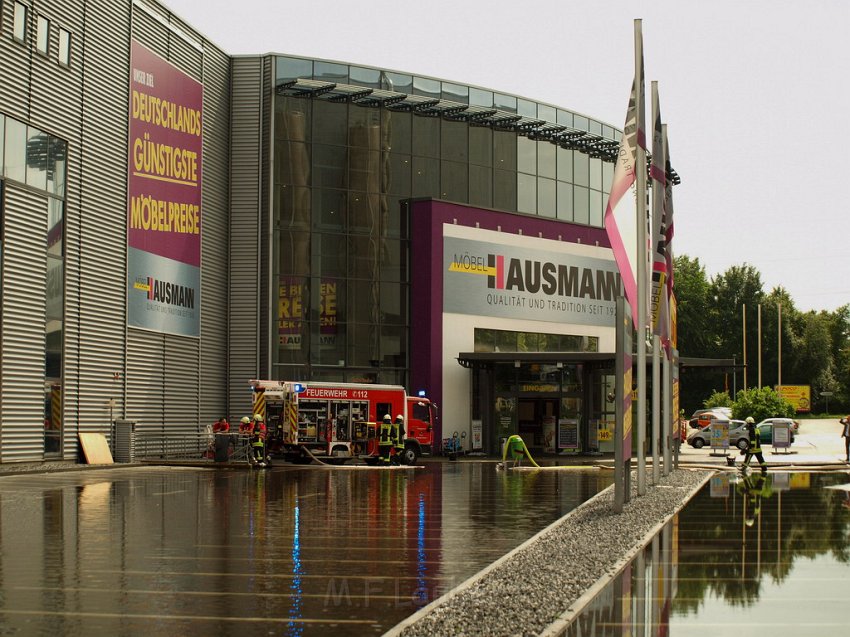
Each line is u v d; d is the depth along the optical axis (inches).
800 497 1093.8
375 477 1408.7
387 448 1704.0
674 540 693.9
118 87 1609.3
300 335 2003.0
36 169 1395.2
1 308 1310.3
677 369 1581.0
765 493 1154.7
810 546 660.7
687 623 409.7
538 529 750.5
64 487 1117.7
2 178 1314.0
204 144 1907.0
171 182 1764.3
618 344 875.4
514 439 1672.0
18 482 1184.2
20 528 727.1
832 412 5083.7
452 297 2160.4
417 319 2124.8
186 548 628.4
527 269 2316.7
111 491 1068.5
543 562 560.7
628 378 954.7
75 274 1485.0
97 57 1549.0
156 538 677.3
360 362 2060.8
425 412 1838.1
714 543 677.3
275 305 1990.7
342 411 1733.5
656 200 1210.6
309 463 1729.8
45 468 1339.8
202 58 1903.3
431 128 2183.8
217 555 599.2
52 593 470.0
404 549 634.2
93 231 1531.7
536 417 2276.1
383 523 788.0
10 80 1334.9
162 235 1731.1
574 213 2444.6
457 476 1461.6
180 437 1793.8
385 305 2102.6
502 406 2246.6
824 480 1418.6
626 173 1032.2
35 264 1387.8
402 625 391.5
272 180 2000.5
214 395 1934.1
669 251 1368.1
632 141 1031.6
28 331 1369.3
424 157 2169.0
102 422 1550.2
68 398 1465.3
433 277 2124.8
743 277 5152.6
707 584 505.4
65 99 1460.4
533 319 2322.8
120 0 1619.1
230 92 2025.1
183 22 1846.7
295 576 524.4
